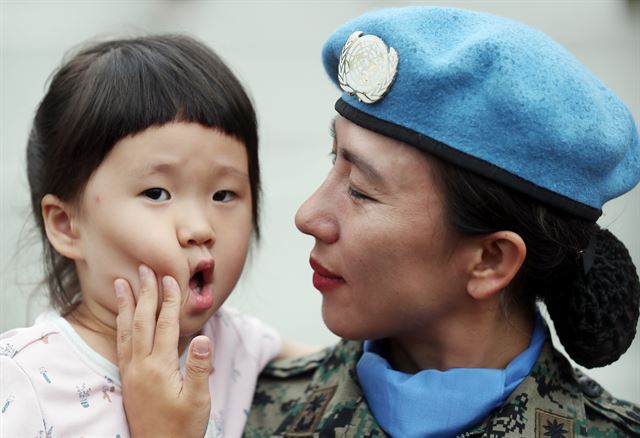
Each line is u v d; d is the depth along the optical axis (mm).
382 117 2559
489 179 2518
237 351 3109
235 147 2770
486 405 2641
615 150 2553
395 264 2615
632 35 7574
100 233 2697
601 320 2678
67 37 7883
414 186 2559
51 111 2846
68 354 2707
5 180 6402
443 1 7742
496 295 2732
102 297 2746
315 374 3090
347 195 2674
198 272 2768
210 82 2748
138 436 2596
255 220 3006
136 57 2771
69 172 2734
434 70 2484
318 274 2764
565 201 2553
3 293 5090
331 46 2771
